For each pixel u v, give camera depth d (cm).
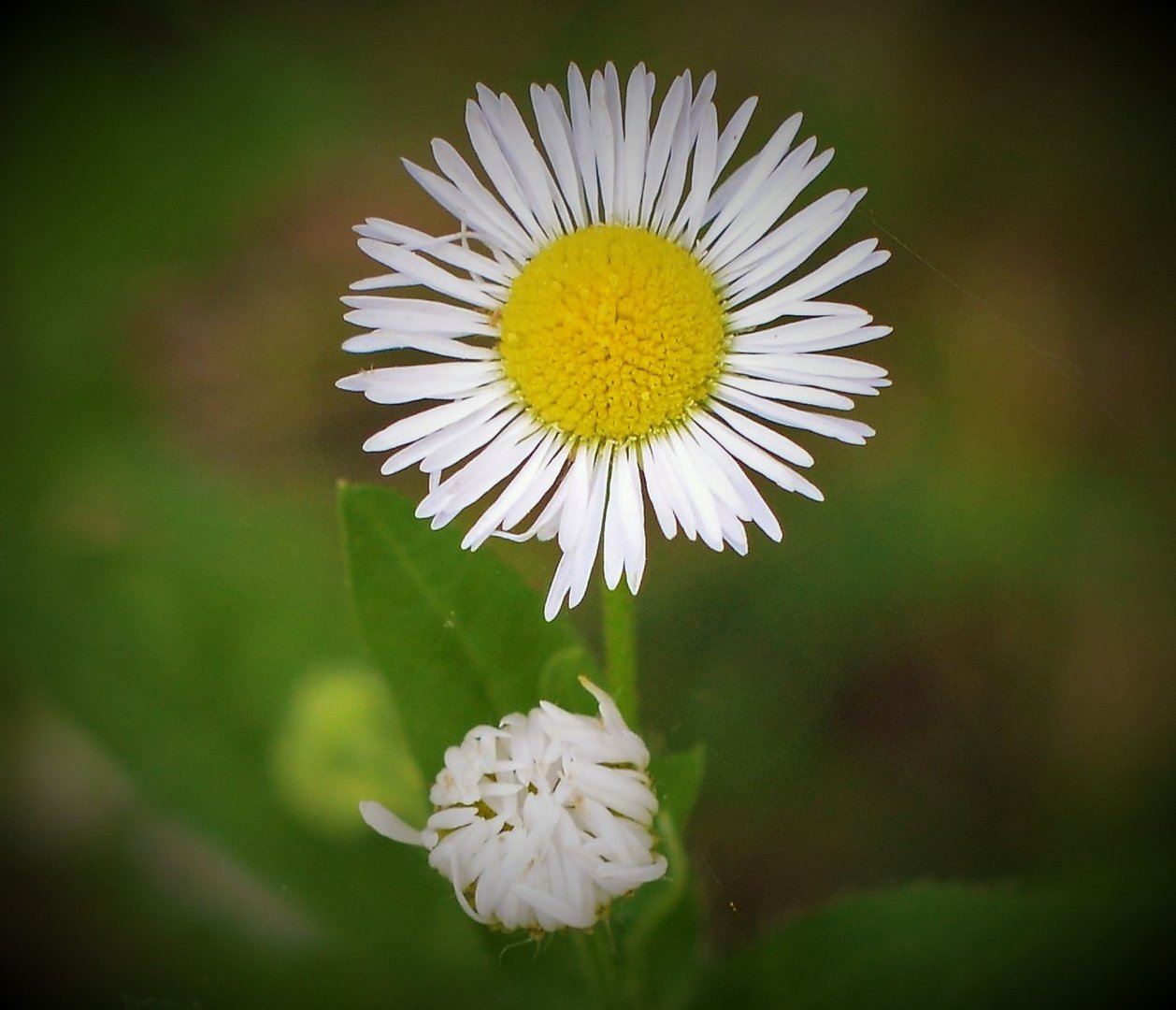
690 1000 10
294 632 10
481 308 10
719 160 10
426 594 10
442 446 10
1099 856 10
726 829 10
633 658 10
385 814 9
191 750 10
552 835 9
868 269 10
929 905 9
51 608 10
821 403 10
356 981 10
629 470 10
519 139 10
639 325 10
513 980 10
